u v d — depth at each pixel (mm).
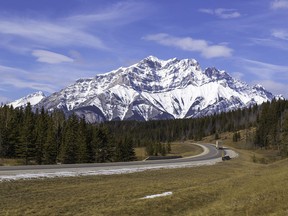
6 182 28688
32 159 88312
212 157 84625
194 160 71750
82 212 21656
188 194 27188
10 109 111625
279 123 142625
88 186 30656
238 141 171250
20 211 21125
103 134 99312
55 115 115250
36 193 26375
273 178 30609
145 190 29906
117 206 23172
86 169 42000
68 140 89125
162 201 24656
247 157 97438
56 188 28844
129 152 99312
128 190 29547
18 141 91625
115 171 42000
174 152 134625
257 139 152000
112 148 99000
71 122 99812
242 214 19547
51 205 23062
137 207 22922
